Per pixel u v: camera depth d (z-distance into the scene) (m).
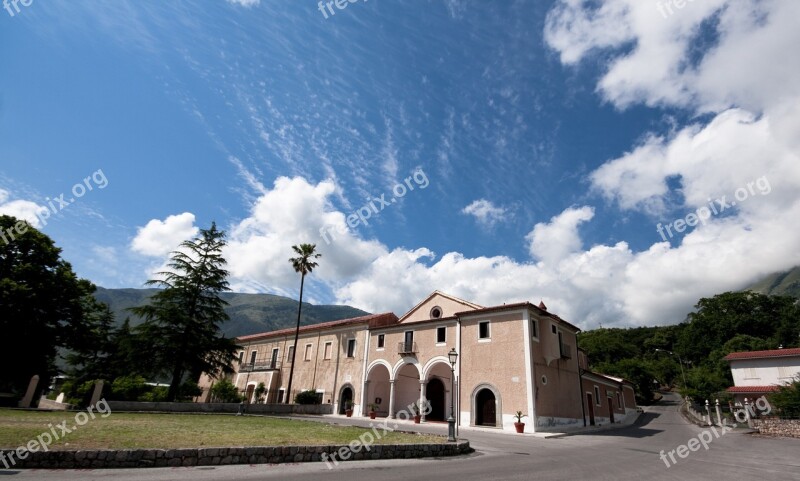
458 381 27.25
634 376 59.50
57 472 7.35
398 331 32.47
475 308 28.73
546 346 26.39
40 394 28.52
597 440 20.14
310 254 39.69
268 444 10.48
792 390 24.92
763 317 65.94
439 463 10.93
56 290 27.62
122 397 26.03
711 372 50.19
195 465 8.74
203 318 31.47
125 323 39.56
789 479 9.73
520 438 19.83
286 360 41.56
